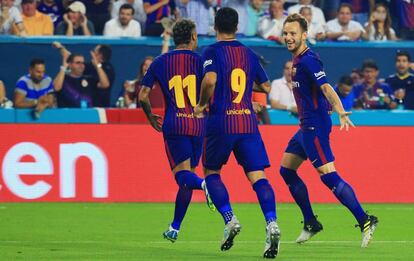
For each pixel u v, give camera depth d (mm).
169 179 50688
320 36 62000
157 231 36688
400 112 56031
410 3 64125
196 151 30969
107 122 53094
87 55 59188
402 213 45094
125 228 37812
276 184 50719
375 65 58469
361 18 64125
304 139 30656
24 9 60375
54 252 29125
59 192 49812
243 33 62344
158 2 61094
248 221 40906
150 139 50562
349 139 51094
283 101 56188
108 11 61562
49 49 59031
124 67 59219
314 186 50906
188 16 61562
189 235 35281
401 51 60000
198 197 51312
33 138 49594
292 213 44688
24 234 35375
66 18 60469
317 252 29312
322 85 29406
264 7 63312
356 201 30219
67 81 56625
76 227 38125
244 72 27641
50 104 53281
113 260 26859
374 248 30703
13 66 58969
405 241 33281
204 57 27703
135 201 50312
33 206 47406
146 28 61094
